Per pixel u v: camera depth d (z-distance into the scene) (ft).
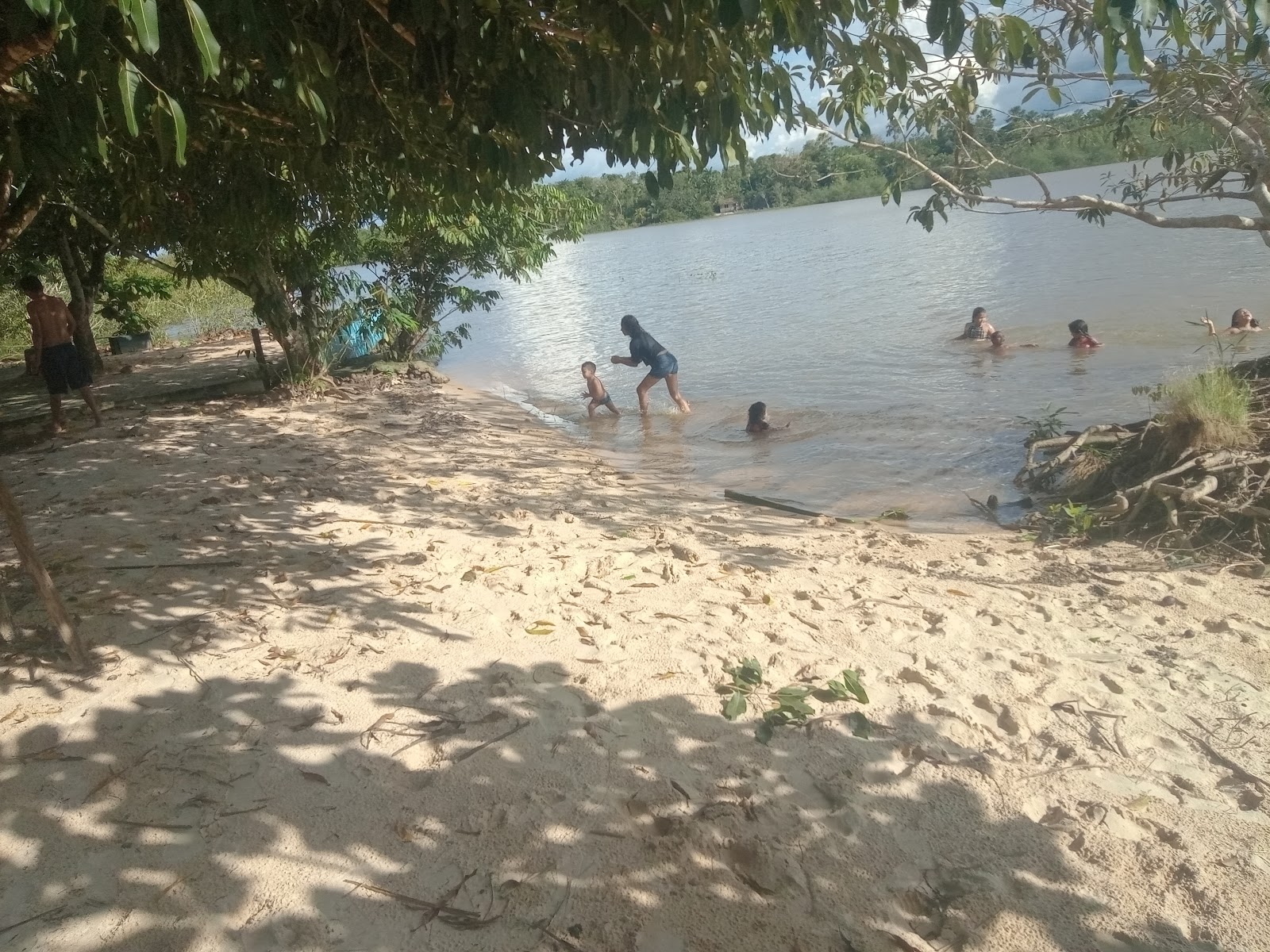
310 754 11.40
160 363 58.44
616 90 12.23
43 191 20.81
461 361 62.18
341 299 46.96
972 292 63.36
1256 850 9.76
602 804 10.57
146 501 23.38
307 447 32.09
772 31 12.53
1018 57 11.82
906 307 60.85
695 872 9.55
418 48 12.37
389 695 12.82
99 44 9.64
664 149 14.15
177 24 10.12
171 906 9.07
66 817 10.28
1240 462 20.59
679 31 10.87
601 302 90.79
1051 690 13.17
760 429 34.91
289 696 12.69
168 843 9.89
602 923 8.91
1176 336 42.55
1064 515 22.33
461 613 15.74
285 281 43.06
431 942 8.71
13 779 10.89
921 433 32.37
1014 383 37.76
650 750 11.62
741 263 115.34
